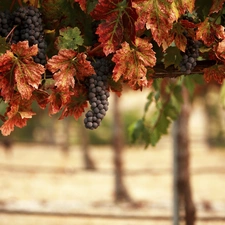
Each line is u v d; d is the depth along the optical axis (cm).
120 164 1415
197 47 299
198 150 2425
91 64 287
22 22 285
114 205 1320
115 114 1435
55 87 281
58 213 1126
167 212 1262
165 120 530
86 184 1642
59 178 1716
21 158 2120
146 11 261
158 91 507
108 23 266
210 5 294
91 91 284
